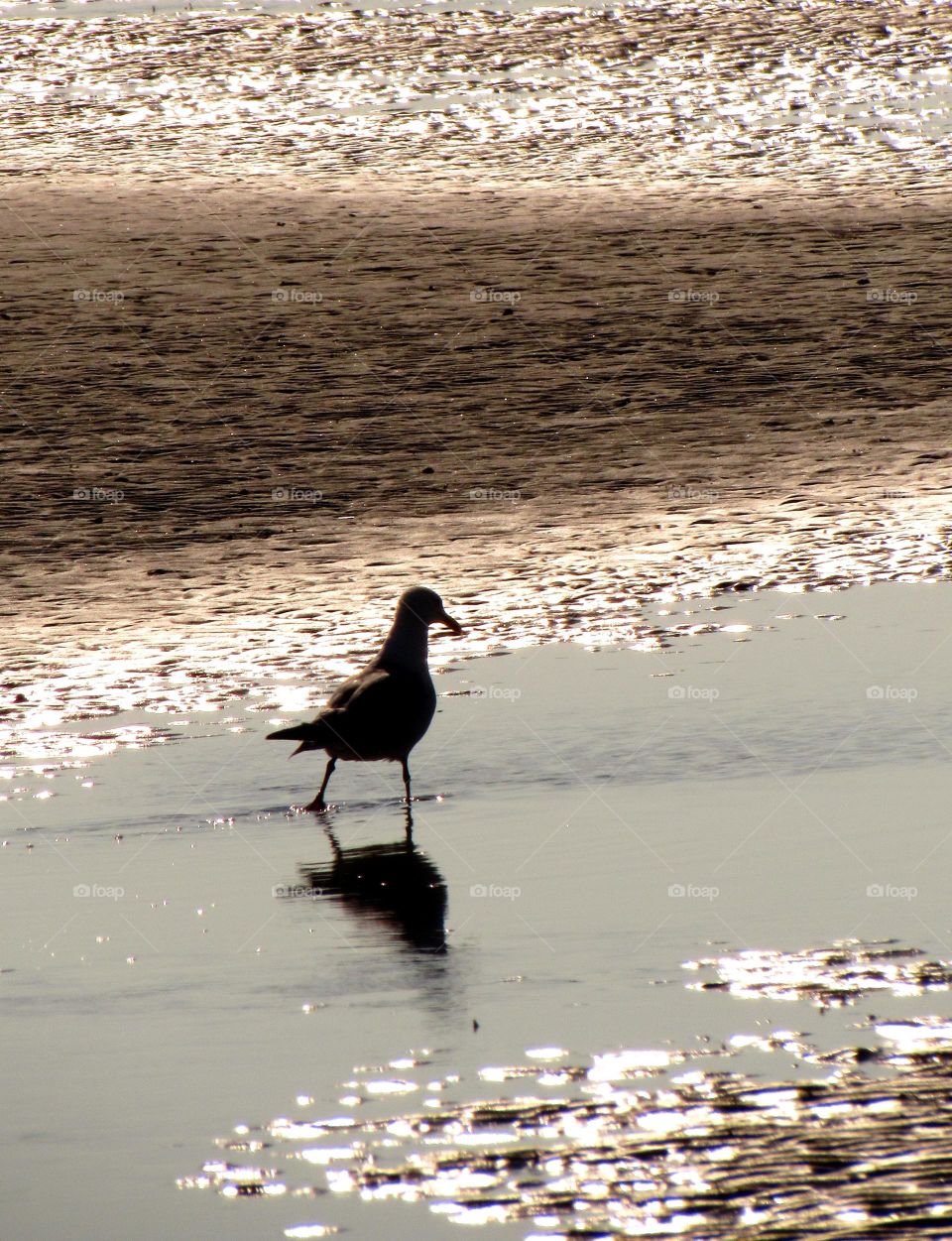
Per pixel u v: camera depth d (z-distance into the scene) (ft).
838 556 54.24
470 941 26.99
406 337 86.38
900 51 163.02
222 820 34.78
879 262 99.14
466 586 53.01
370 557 56.75
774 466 66.39
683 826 32.32
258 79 156.87
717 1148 19.15
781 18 176.86
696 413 74.38
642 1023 23.07
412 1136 20.02
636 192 119.34
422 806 34.99
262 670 45.70
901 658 43.27
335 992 25.09
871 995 23.71
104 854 32.68
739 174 124.77
